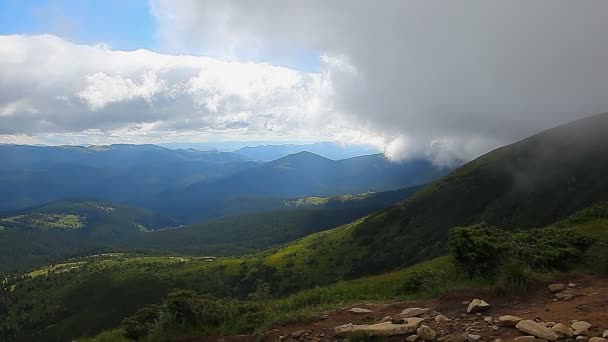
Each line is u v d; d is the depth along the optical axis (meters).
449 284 13.20
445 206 153.00
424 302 11.79
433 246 123.31
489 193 151.00
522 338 7.95
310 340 10.27
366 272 126.31
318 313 12.23
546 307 9.59
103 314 138.25
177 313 13.21
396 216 157.12
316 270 139.00
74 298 153.62
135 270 181.50
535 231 16.22
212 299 14.75
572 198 129.75
